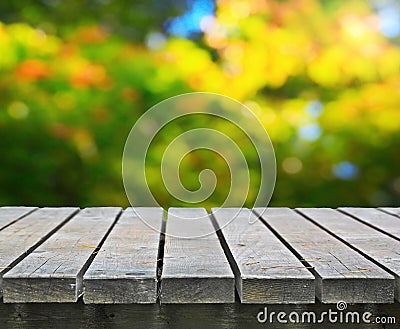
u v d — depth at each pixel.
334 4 6.13
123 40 6.32
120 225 3.24
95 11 6.52
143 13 6.52
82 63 6.13
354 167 6.36
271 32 6.12
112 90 6.16
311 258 2.41
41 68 6.08
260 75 6.16
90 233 2.97
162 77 6.17
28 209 3.82
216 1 6.34
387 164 6.34
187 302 2.12
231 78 6.19
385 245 2.69
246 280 2.10
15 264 2.35
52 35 6.37
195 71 6.17
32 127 6.18
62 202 6.40
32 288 2.09
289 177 6.38
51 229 3.08
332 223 3.31
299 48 6.12
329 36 6.13
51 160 6.29
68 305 2.20
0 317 2.19
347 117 6.23
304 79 6.35
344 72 6.21
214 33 6.22
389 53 6.11
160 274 2.30
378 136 6.27
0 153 6.24
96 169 6.29
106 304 2.20
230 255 2.52
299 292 2.10
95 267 2.24
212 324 2.22
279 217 3.54
